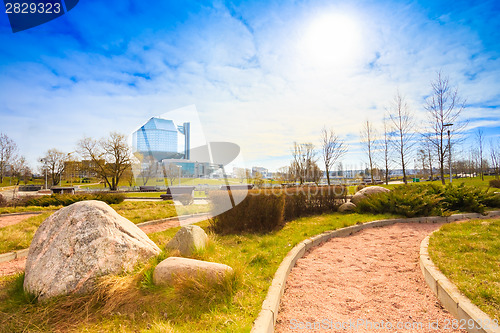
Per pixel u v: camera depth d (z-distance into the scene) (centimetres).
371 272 431
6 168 4034
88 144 3694
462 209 922
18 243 588
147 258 379
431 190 1034
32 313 281
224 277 322
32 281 320
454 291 311
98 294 302
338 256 514
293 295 356
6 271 454
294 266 463
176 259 349
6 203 1498
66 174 5109
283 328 283
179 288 312
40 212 1222
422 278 400
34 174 5272
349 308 322
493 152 3231
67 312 282
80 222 348
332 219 841
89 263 325
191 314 276
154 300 300
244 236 642
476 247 462
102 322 267
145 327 258
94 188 4122
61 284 309
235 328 246
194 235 444
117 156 2872
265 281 356
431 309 315
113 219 375
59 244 335
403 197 898
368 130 2405
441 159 1847
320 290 370
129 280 325
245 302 296
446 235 556
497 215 888
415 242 592
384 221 795
